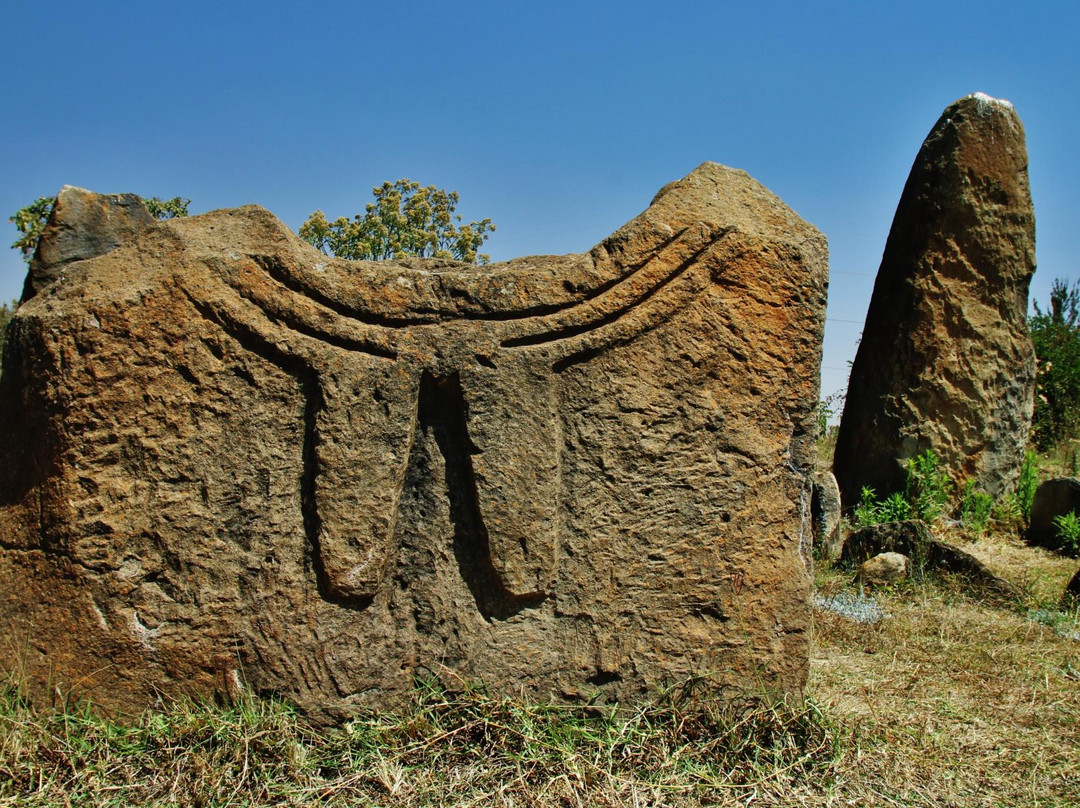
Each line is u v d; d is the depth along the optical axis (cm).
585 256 334
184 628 313
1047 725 359
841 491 799
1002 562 651
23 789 278
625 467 329
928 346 756
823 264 343
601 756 304
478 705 317
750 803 291
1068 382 1150
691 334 331
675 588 330
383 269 326
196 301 313
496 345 324
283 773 291
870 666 421
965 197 752
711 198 342
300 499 318
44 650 311
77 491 310
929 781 311
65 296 314
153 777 287
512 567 323
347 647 318
